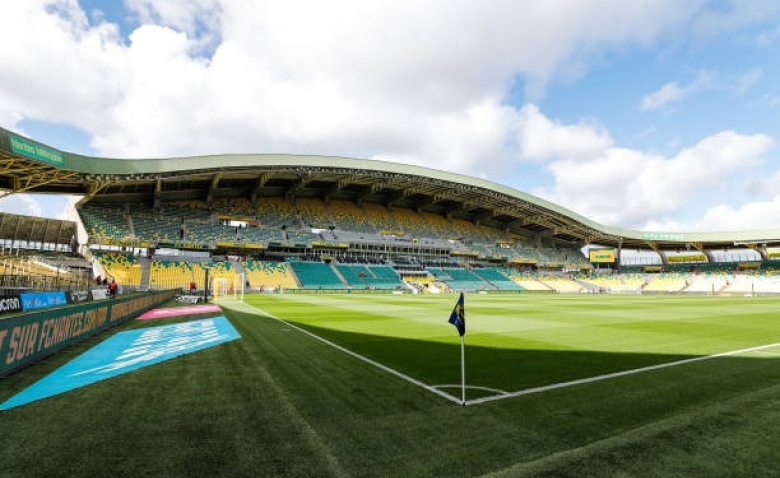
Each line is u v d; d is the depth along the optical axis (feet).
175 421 16.88
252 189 207.31
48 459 13.23
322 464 12.89
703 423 15.93
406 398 20.53
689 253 277.23
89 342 38.17
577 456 12.92
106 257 148.56
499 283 239.09
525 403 19.80
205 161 150.61
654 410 18.74
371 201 260.83
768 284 213.25
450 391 22.02
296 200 231.09
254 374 25.52
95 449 14.05
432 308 88.94
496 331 49.62
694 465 12.32
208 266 169.27
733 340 41.98
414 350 35.70
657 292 240.53
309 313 73.92
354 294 166.20
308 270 196.13
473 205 256.93
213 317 62.80
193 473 12.25
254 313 71.67
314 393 21.26
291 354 32.86
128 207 170.60
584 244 313.94
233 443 14.58
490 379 24.86
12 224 153.38
